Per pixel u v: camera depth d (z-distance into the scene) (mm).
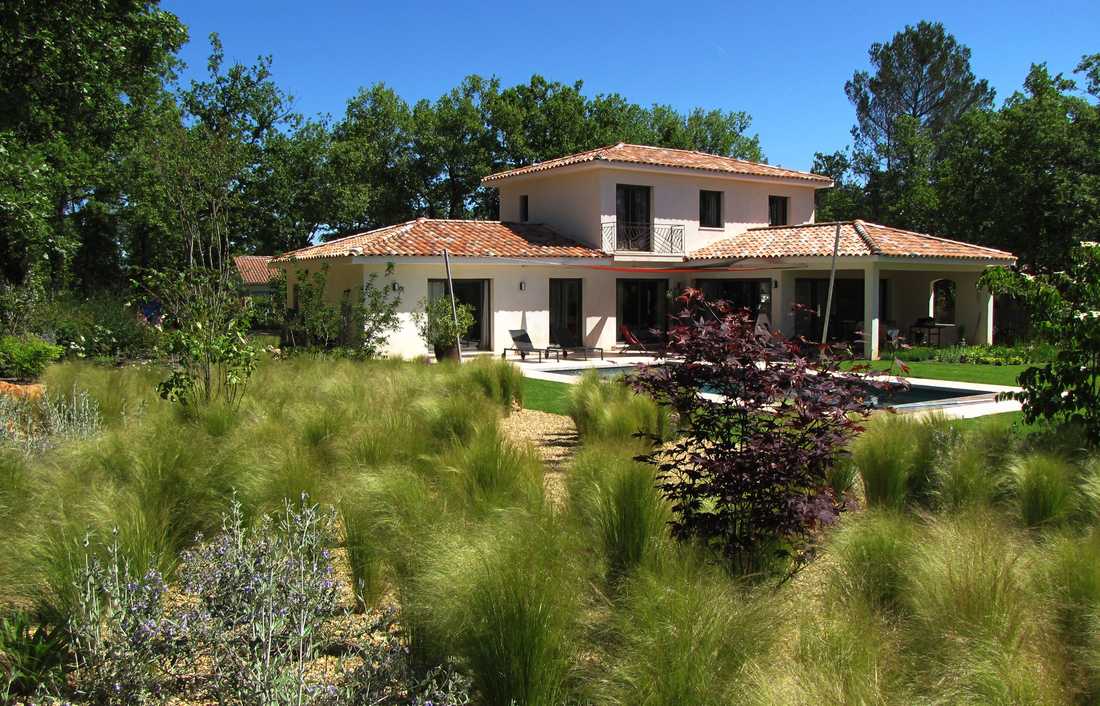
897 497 6691
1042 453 7129
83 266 36406
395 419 8641
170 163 11758
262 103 38469
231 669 3193
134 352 19219
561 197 27984
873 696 3268
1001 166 32969
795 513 4992
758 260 25391
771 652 3615
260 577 3428
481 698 3461
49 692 3352
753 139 61688
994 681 3383
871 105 58719
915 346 25625
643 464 5570
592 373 12125
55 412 8969
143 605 3455
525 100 44312
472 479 6340
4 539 4680
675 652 3338
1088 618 3947
